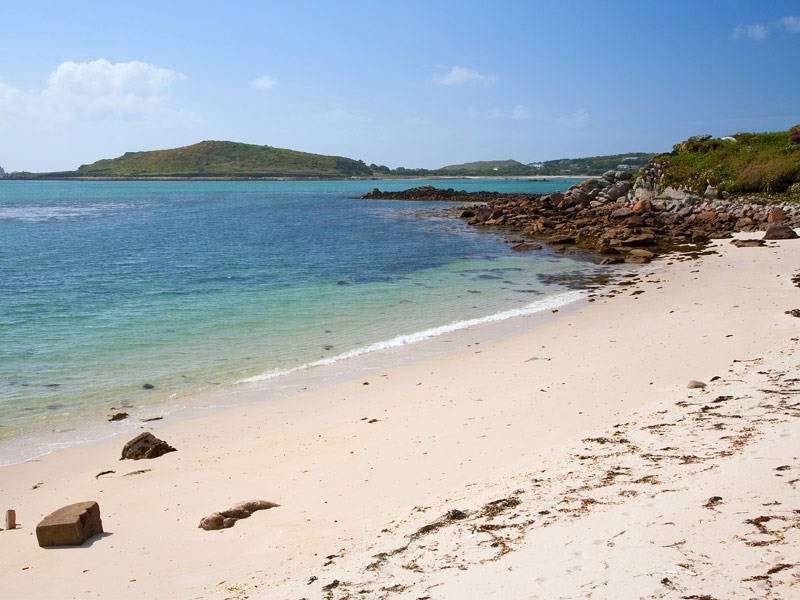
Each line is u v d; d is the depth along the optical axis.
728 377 12.70
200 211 86.50
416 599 5.57
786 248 35.34
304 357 18.16
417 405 13.59
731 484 7.00
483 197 102.94
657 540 5.88
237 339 20.14
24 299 26.53
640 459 8.60
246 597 6.20
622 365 15.15
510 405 12.90
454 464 9.92
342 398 14.53
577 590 5.21
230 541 7.82
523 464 9.41
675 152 66.88
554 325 21.20
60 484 10.37
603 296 26.08
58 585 6.91
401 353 18.42
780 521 5.83
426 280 31.48
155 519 8.72
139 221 69.75
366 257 40.06
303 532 7.89
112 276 32.84
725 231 44.94
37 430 12.94
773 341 15.60
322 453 11.08
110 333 20.84
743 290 24.42
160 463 11.09
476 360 17.25
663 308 22.45
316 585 6.24
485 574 5.84
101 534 8.32
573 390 13.49
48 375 16.48
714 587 4.90
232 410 14.00
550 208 61.97
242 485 9.86
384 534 7.43
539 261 37.28
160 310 24.52
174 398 14.84
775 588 4.75
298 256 40.81
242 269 35.41
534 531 6.69
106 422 13.39
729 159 60.31
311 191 158.88
